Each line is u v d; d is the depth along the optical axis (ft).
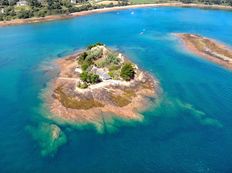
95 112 249.55
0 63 354.33
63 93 278.67
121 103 262.67
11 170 187.21
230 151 207.51
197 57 388.37
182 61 371.56
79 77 309.63
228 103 271.28
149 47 424.46
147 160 197.47
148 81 304.91
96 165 192.24
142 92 282.15
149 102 266.98
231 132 228.63
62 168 189.16
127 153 203.41
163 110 255.70
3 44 425.28
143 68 341.41
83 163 193.47
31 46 420.36
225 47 427.33
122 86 287.07
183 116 247.50
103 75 296.10
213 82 313.73
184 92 288.51
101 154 201.87
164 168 191.11
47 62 360.28
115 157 199.62
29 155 199.72
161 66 351.87
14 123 234.38
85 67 319.27
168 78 318.45
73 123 234.58
